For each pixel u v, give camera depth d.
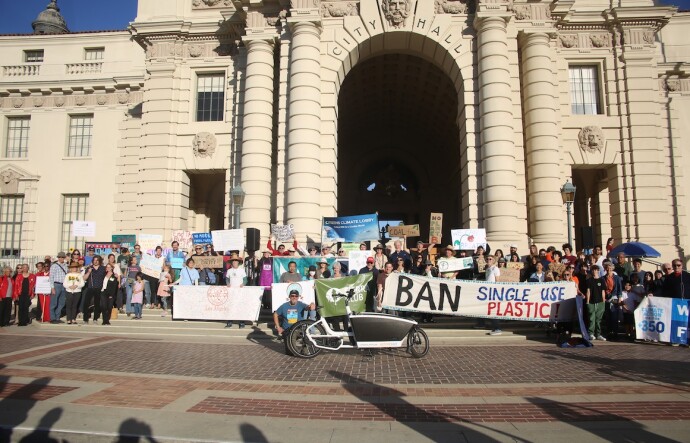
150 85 22.64
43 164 27.84
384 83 26.83
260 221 19.28
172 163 22.23
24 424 5.48
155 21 22.61
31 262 26.27
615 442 4.96
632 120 21.58
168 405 6.23
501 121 17.94
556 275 13.27
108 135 27.69
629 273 13.69
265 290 14.77
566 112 21.80
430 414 5.92
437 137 32.38
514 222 17.55
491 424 5.53
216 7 23.39
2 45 29.95
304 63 18.80
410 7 19.50
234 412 5.97
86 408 6.05
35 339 12.16
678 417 5.77
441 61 20.17
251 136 19.67
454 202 33.19
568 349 11.06
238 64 22.16
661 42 25.73
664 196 21.11
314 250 16.08
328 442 4.98
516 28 19.73
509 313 11.85
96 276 14.27
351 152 35.22
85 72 28.52
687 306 11.52
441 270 13.39
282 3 19.94
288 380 7.72
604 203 23.83
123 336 12.73
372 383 7.52
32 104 28.47
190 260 14.77
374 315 9.71
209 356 9.91
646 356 10.08
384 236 35.25
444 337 11.94
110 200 27.11
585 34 22.25
